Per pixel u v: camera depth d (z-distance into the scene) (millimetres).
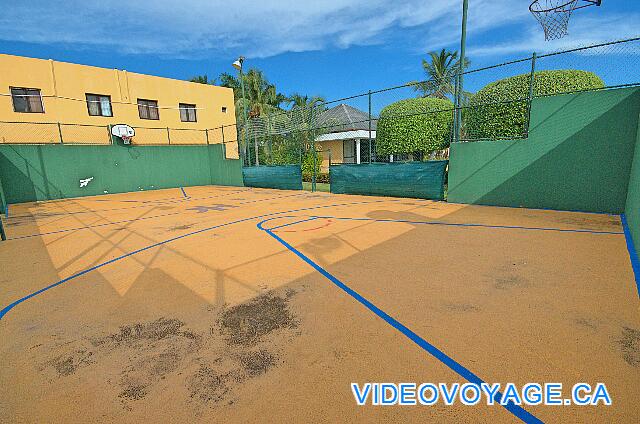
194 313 2752
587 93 6504
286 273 3607
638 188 4340
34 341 2410
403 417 1598
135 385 1890
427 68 26234
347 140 19516
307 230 5750
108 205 10906
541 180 7246
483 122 8562
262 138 15891
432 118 10906
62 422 1639
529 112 7219
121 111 15820
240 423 1585
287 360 2064
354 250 4395
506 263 3701
